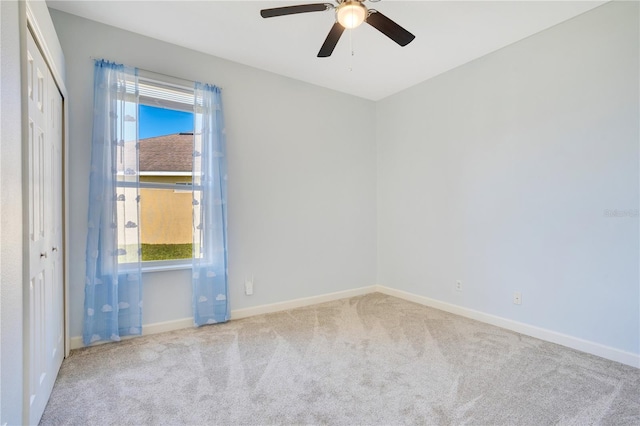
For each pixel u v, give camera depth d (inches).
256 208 132.2
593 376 81.7
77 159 97.2
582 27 96.3
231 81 126.0
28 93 55.0
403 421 64.2
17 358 48.6
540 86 106.1
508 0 89.6
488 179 121.2
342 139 158.2
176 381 79.2
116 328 100.3
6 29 44.4
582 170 96.9
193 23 101.5
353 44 113.4
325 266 152.3
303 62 127.6
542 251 106.2
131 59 106.1
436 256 141.0
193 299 115.5
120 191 101.6
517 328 112.3
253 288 131.3
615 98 90.3
